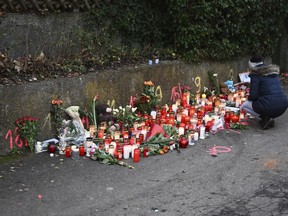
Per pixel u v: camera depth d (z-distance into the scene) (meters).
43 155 5.75
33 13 6.67
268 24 9.80
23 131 5.75
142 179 5.18
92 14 7.51
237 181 5.22
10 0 6.36
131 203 4.61
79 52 7.27
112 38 7.83
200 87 8.58
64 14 7.08
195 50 8.26
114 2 7.85
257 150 6.24
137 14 8.12
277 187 5.09
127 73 7.13
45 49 6.86
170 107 7.67
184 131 6.61
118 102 7.05
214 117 7.13
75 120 6.12
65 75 6.43
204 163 5.71
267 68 6.99
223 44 8.71
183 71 8.16
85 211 4.41
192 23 8.20
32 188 4.83
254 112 7.27
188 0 8.05
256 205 4.66
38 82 5.95
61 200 4.60
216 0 8.14
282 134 6.97
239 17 8.79
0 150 5.59
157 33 8.43
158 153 5.95
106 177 5.19
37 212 4.34
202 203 4.66
